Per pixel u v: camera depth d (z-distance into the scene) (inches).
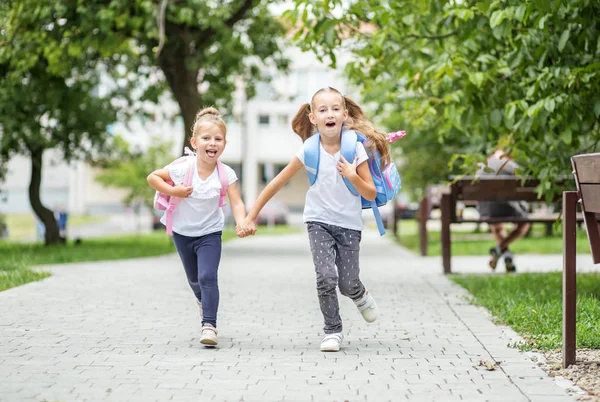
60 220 1360.7
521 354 237.3
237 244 991.0
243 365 221.1
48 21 671.1
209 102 953.5
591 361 220.8
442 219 518.0
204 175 259.1
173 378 203.5
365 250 842.8
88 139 1015.6
